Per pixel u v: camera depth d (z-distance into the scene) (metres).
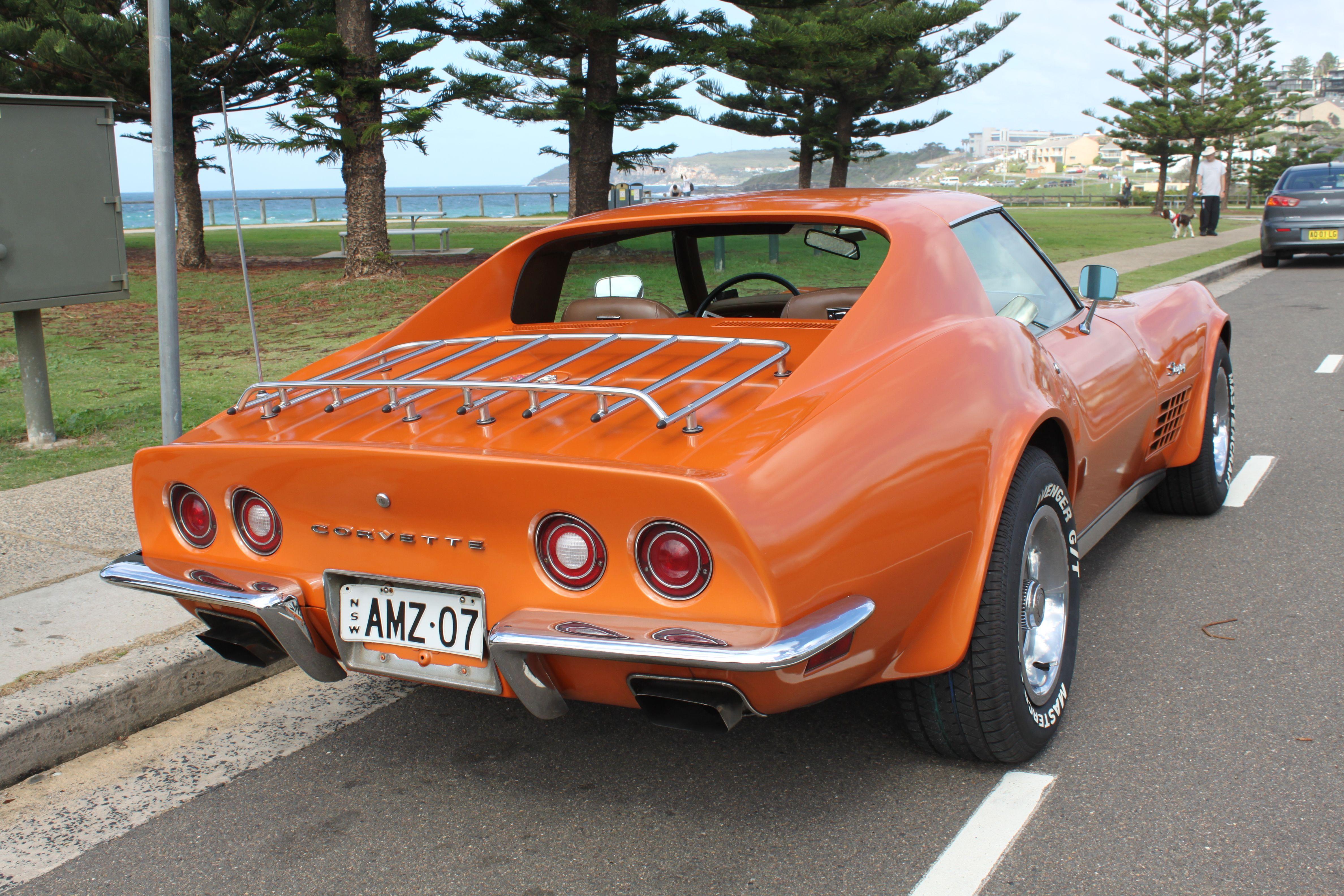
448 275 15.81
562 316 3.46
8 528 4.59
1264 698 2.94
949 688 2.50
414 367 2.99
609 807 2.57
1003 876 2.21
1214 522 4.56
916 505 2.27
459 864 2.36
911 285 2.66
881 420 2.28
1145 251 19.86
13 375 8.49
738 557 1.96
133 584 2.56
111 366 8.94
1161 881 2.16
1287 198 17.09
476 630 2.29
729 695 2.09
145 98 17.28
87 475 5.46
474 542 2.22
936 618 2.42
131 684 3.07
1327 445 5.80
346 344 9.98
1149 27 47.50
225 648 2.72
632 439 2.21
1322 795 2.44
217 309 12.96
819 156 30.70
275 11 17.42
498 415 2.47
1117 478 3.57
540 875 2.30
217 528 2.55
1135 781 2.55
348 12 14.23
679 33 17.06
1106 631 3.47
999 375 2.62
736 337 2.87
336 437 2.45
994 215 3.34
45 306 5.79
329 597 2.45
